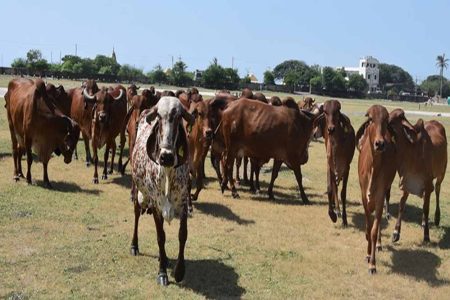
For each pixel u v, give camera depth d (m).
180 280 7.36
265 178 15.37
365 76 152.12
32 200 10.96
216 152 13.16
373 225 8.36
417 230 10.84
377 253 9.23
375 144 7.86
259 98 15.10
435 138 10.59
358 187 14.68
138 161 7.43
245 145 12.62
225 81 82.88
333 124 10.43
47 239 8.77
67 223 9.66
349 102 69.06
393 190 14.48
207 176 15.11
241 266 8.17
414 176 9.87
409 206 12.76
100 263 7.89
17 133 12.26
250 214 11.19
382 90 144.25
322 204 12.53
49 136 11.98
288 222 10.79
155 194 7.05
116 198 11.62
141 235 9.26
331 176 10.58
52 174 13.59
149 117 6.88
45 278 7.25
